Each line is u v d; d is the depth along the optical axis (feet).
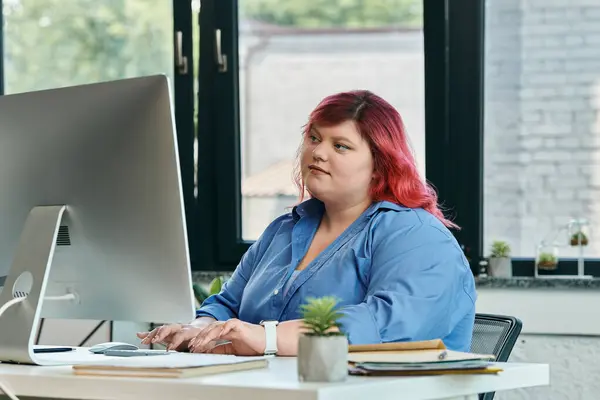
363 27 13.60
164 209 6.67
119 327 13.53
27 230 7.03
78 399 6.31
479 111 13.04
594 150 12.77
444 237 7.97
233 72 13.97
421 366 5.83
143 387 5.71
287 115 13.91
